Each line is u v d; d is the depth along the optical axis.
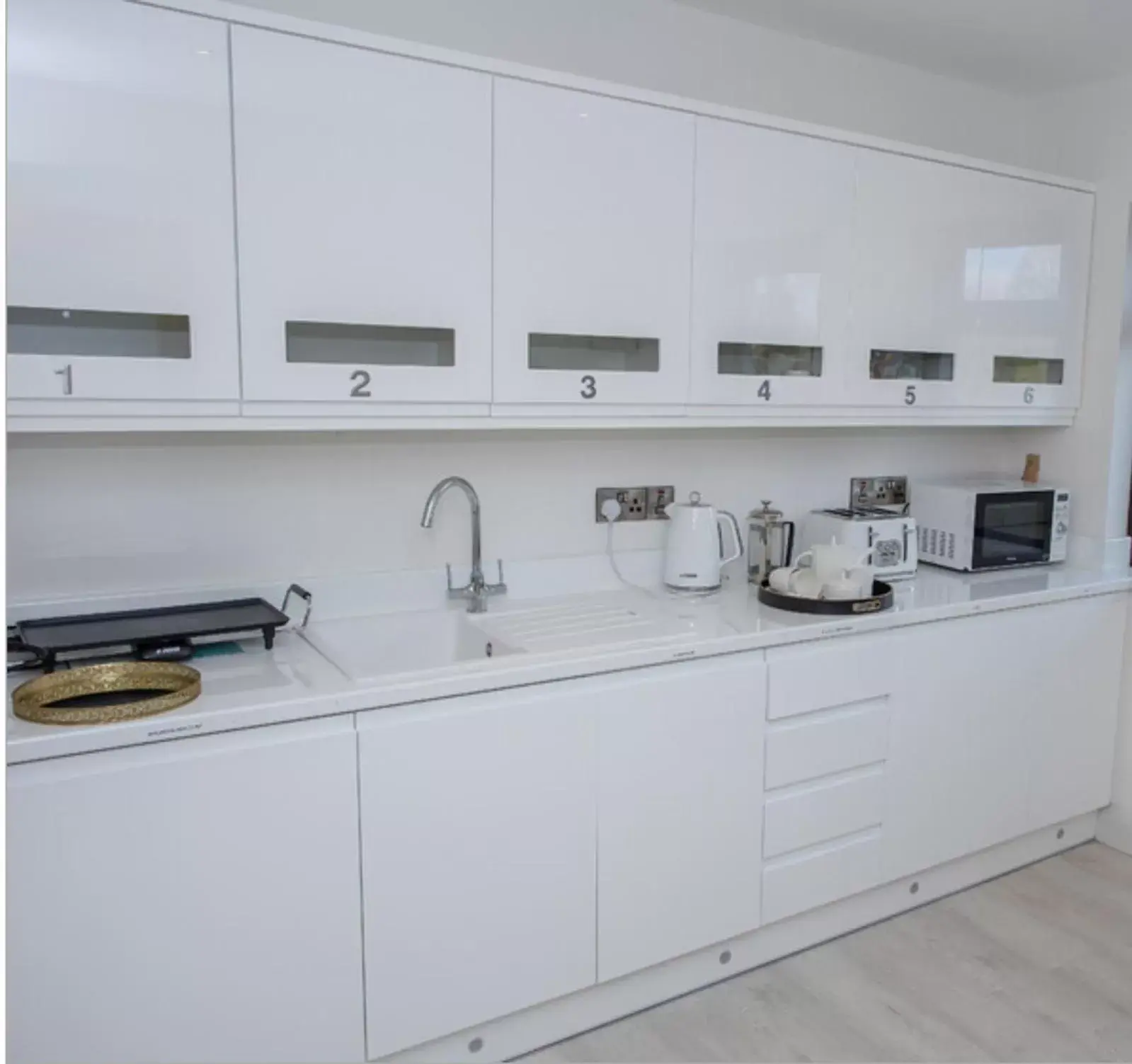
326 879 1.71
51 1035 1.52
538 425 2.13
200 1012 1.63
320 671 1.85
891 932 2.51
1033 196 2.83
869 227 2.51
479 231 1.98
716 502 2.81
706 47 2.59
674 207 2.21
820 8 2.52
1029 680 2.69
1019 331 2.87
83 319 1.66
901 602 2.52
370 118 1.84
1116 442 3.01
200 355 1.74
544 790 1.92
